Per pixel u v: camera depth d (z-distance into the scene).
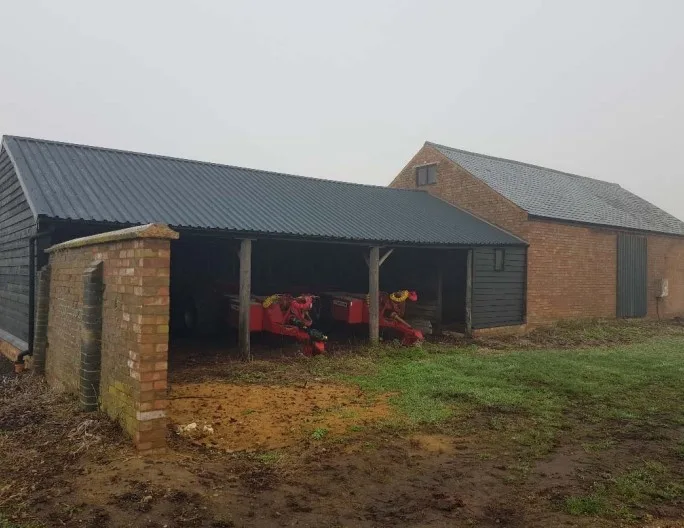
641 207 24.05
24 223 10.39
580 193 21.89
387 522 3.96
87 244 6.33
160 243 4.98
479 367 10.23
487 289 15.30
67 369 7.01
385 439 5.93
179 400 7.32
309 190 15.23
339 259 17.61
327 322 15.13
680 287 22.94
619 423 6.75
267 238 10.91
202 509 3.94
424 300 17.00
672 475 5.02
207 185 12.99
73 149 12.72
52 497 3.99
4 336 11.23
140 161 13.35
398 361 10.85
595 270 18.59
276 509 4.07
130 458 4.72
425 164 19.92
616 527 3.96
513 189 18.36
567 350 13.09
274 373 9.34
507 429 6.40
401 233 13.22
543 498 4.45
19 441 5.21
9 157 11.90
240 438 5.79
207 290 13.34
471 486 4.68
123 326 5.30
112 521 3.68
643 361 11.12
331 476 4.80
